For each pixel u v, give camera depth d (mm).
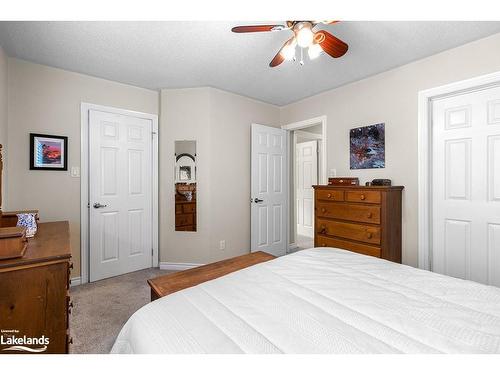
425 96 2484
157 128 3395
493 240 2166
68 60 2512
